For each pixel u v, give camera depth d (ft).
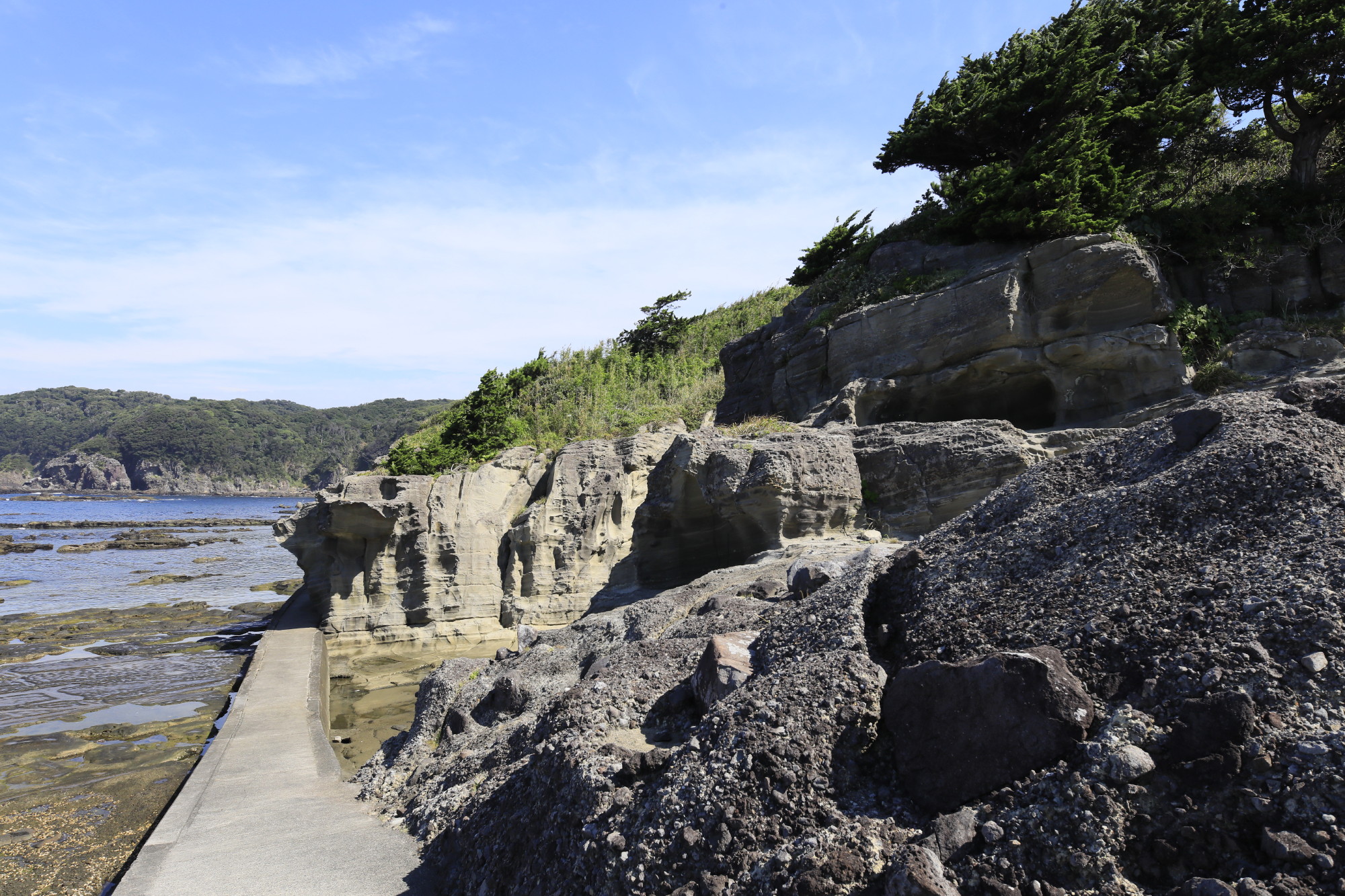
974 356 67.97
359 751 62.59
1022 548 22.70
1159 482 22.04
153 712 73.61
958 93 81.82
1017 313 65.05
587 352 179.52
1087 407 65.51
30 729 68.44
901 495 60.85
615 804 19.98
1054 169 70.03
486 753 32.01
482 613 102.53
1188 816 13.65
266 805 37.63
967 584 22.56
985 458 57.57
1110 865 13.60
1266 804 13.16
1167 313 62.85
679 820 18.22
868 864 15.43
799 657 22.70
